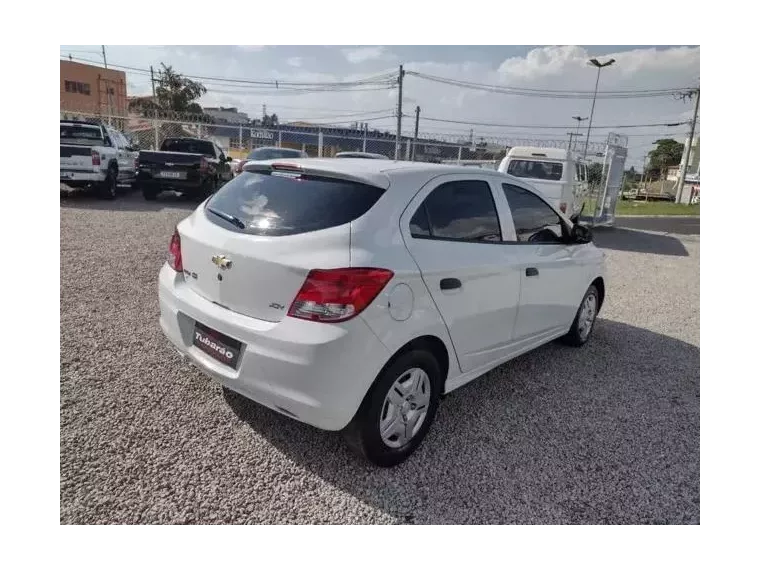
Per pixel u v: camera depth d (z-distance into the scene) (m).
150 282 5.77
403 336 2.69
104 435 2.93
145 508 2.45
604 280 5.06
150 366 3.77
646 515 2.63
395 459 2.85
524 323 3.82
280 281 2.55
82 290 5.34
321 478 2.73
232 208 3.01
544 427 3.40
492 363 3.60
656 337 5.42
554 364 4.50
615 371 4.41
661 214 21.97
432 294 2.85
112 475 2.62
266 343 2.54
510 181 3.79
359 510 2.54
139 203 12.74
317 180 2.90
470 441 3.18
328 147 23.59
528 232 3.84
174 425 3.08
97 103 36.41
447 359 3.11
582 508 2.66
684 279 8.49
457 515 2.55
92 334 4.24
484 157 20.30
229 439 2.99
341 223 2.64
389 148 22.72
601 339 5.25
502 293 3.44
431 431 3.26
